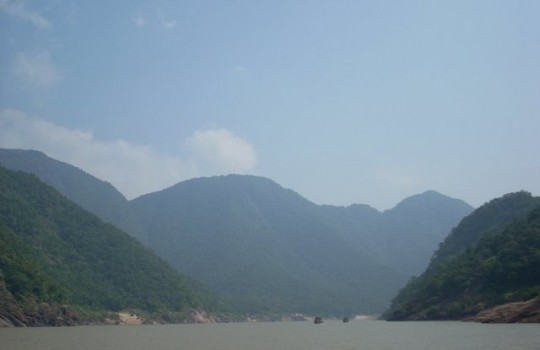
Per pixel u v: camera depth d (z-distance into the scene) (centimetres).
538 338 9644
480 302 17912
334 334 15125
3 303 18600
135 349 9694
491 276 18400
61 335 13762
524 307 14988
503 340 9469
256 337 13825
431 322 18675
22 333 14575
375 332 14800
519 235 18988
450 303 19850
